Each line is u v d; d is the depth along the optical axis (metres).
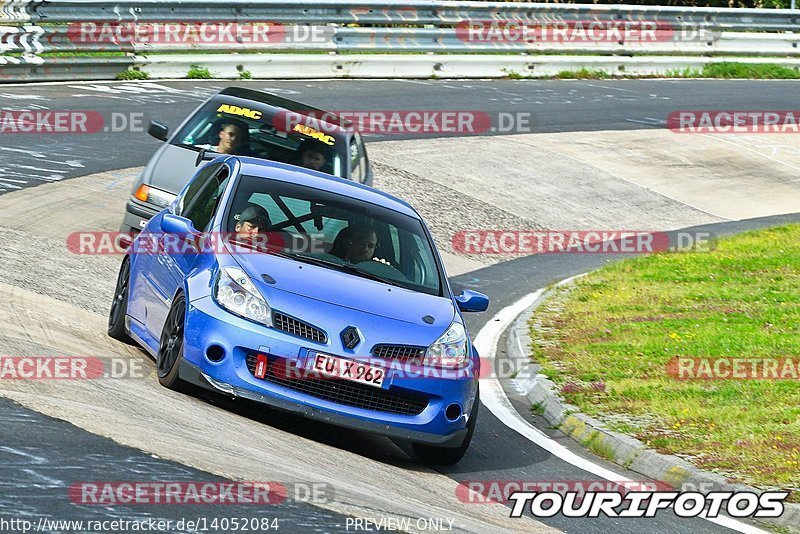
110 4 74.56
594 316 44.44
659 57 108.56
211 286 26.30
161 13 77.75
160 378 27.17
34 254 39.72
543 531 22.61
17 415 21.47
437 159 69.31
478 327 43.88
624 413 32.69
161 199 39.41
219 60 81.75
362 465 24.81
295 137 42.44
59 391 23.89
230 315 25.55
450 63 95.25
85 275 38.91
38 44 71.56
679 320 43.69
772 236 61.03
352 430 28.31
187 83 77.69
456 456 27.55
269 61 84.38
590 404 33.56
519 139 76.69
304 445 25.14
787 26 116.12
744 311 45.25
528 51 100.19
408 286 28.75
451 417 26.55
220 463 21.27
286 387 25.39
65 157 55.66
